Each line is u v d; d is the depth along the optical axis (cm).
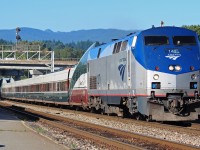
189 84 2670
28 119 3509
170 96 2658
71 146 1797
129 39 2945
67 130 2547
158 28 2773
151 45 2712
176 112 2650
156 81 2645
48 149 1666
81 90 4312
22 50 9806
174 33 2756
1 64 10075
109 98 3388
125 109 3272
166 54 2684
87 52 4219
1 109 5222
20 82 9138
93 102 3909
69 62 10225
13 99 10488
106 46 3509
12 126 2670
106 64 3434
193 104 2680
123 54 3027
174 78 2650
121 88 3078
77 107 4828
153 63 2662
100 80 3606
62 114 4328
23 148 1692
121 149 1736
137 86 2766
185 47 2723
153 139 1922
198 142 1958
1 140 1952
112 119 3195
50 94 6134
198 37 2788
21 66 10144
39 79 7069
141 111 2716
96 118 3491
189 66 2683
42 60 9744
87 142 2027
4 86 11981
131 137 2133
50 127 2830
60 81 5459
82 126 2892
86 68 4103
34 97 7500
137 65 2759
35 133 2277
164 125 2509
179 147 1716
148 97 2642
